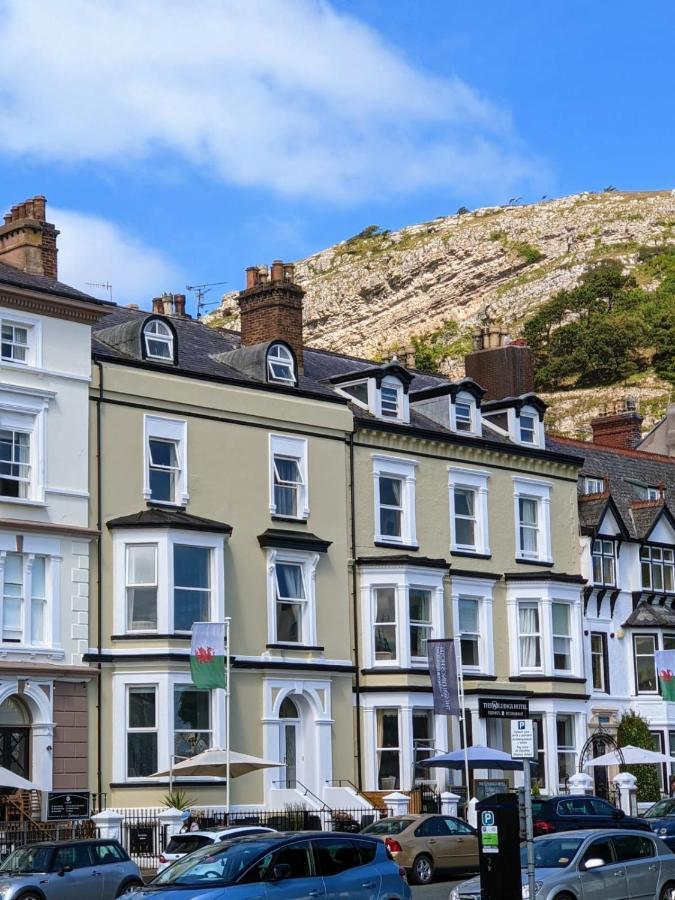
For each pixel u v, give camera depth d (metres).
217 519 44.00
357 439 48.78
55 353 40.81
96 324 46.84
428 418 52.91
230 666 43.09
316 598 46.31
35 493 39.78
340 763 46.09
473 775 49.69
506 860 23.89
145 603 41.44
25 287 39.88
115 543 41.47
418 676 47.84
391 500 49.69
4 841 35.47
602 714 55.00
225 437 44.75
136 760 40.78
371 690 47.38
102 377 41.91
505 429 54.97
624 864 26.31
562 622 53.56
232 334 51.69
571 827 36.12
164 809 39.69
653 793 55.06
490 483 52.91
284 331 49.56
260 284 49.94
